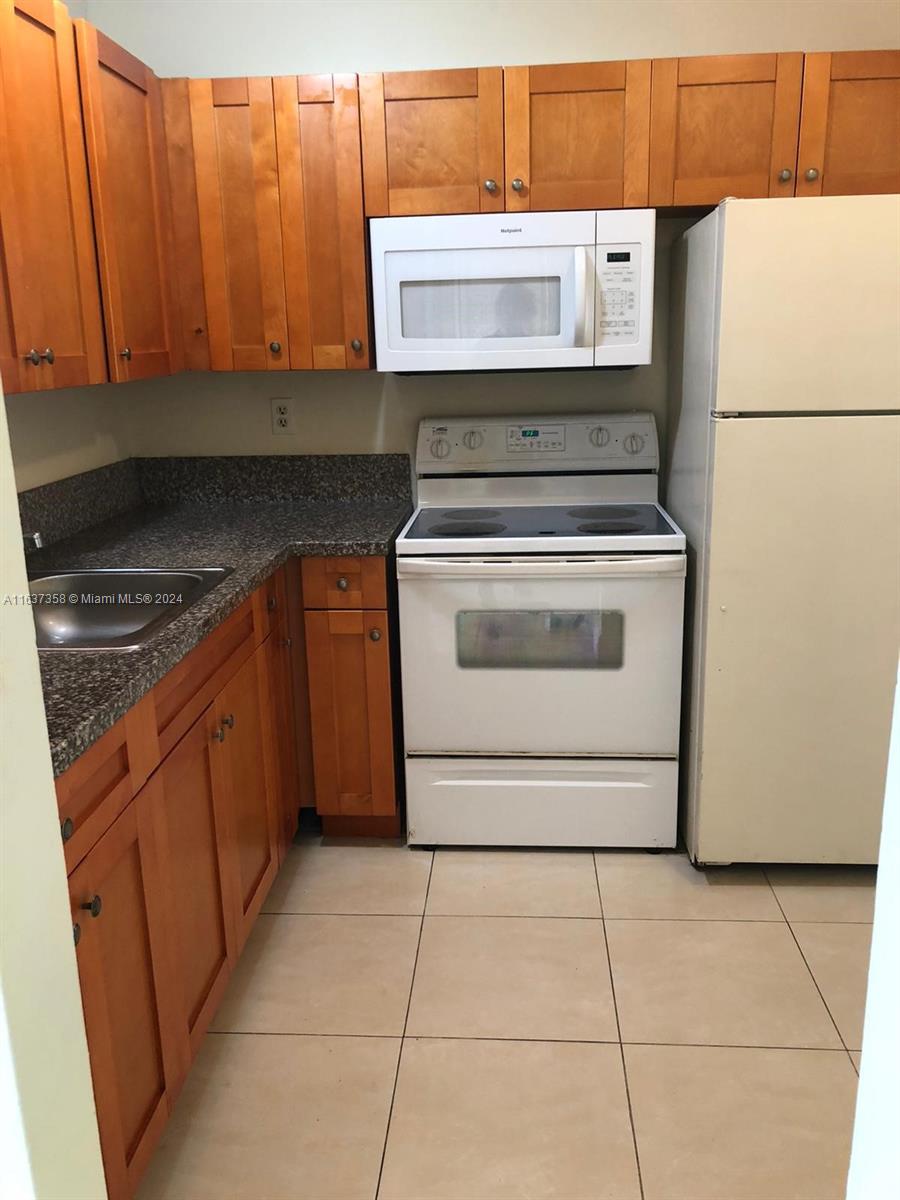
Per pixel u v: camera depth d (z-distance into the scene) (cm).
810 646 232
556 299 253
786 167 245
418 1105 178
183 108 251
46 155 188
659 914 234
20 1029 79
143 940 150
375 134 249
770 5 267
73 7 271
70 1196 89
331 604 251
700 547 237
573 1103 178
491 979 212
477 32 274
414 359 259
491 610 248
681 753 264
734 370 218
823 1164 163
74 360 200
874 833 242
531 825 263
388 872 256
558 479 291
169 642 160
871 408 218
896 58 239
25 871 80
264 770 228
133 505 301
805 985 208
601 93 243
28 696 81
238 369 266
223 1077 186
